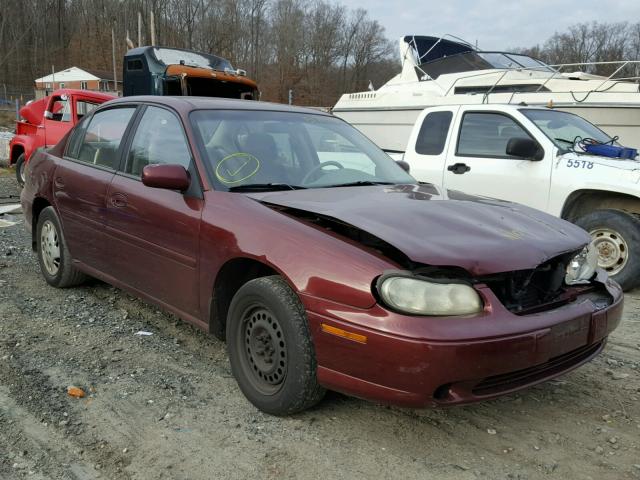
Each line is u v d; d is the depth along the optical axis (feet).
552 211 20.80
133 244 13.39
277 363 10.32
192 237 11.69
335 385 9.41
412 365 8.59
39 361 12.53
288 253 9.97
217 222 11.23
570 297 10.46
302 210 10.51
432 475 9.06
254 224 10.68
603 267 19.72
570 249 10.38
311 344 9.75
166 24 214.69
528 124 21.83
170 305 12.68
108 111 15.90
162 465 9.14
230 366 12.31
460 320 8.79
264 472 9.04
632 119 27.32
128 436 9.89
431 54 42.63
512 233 10.28
